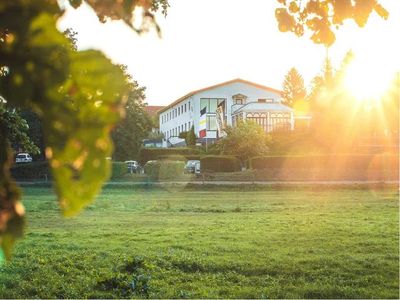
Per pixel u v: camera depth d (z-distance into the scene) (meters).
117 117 1.36
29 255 12.90
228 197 35.69
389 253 13.07
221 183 45.62
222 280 10.67
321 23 4.83
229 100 89.12
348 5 4.38
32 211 25.62
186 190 42.84
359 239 15.20
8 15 1.40
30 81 1.36
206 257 12.54
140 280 10.05
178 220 21.64
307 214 23.16
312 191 41.28
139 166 60.34
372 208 25.75
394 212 23.62
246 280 10.62
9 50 1.39
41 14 1.41
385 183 43.88
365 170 53.41
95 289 9.90
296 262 11.94
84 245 14.59
